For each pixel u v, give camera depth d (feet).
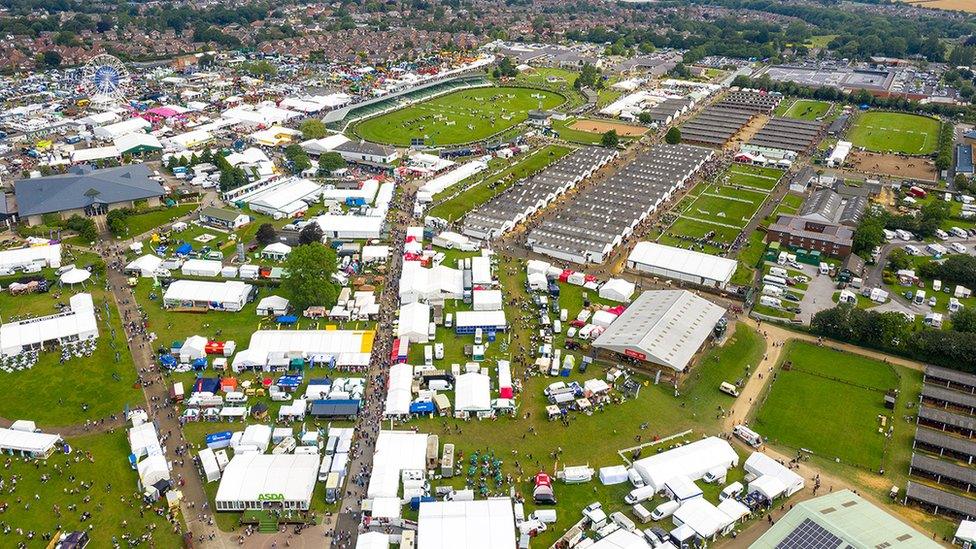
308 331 567.18
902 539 365.61
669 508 407.23
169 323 597.52
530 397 509.76
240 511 403.95
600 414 491.72
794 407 506.48
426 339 575.79
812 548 361.10
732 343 582.35
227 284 642.63
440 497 411.95
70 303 610.65
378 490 409.90
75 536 372.17
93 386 510.58
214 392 500.74
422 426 476.13
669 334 558.97
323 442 457.68
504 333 594.24
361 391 504.43
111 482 421.59
